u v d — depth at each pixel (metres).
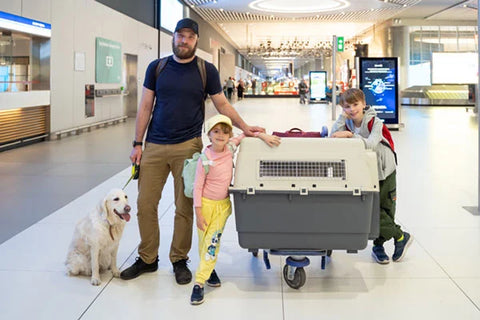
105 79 13.00
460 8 24.17
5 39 8.69
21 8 8.59
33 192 5.28
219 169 2.65
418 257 3.33
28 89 9.67
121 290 2.77
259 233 2.57
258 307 2.56
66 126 10.71
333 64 17.17
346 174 2.49
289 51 41.44
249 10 23.14
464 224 4.12
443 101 25.73
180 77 2.89
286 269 2.82
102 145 9.27
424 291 2.76
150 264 3.03
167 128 2.93
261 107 23.58
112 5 13.59
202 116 3.07
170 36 20.16
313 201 2.49
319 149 2.56
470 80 26.86
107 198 2.79
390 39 28.48
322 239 2.56
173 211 4.57
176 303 2.61
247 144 2.60
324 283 2.88
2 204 4.74
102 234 2.80
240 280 2.94
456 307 2.55
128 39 14.84
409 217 4.36
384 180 3.12
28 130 9.23
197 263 3.23
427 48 28.42
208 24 28.31
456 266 3.15
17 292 2.71
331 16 25.02
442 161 7.46
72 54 10.88
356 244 2.57
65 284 2.83
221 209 2.69
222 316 2.46
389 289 2.79
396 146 9.20
